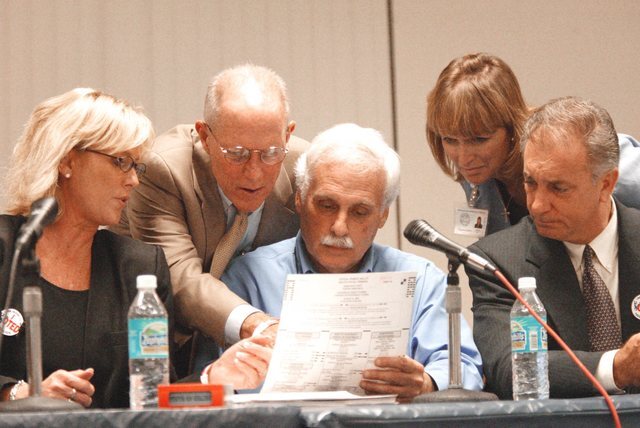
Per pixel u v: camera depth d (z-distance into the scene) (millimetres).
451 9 9023
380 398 3691
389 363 3842
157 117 8391
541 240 4594
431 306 4758
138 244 4527
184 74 8469
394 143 8906
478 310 4617
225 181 4703
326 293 3818
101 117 4262
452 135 5523
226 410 3100
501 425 3301
